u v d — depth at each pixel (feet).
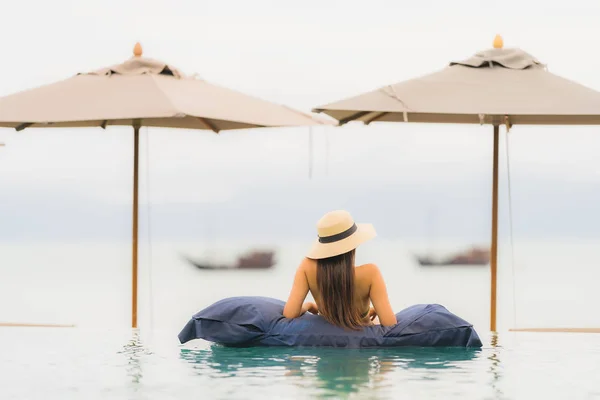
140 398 19.40
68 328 35.42
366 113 36.01
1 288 128.26
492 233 36.63
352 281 27.58
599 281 163.22
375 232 28.14
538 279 169.68
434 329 27.78
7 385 21.27
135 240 37.17
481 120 31.55
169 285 135.03
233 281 149.69
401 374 22.67
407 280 150.82
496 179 36.63
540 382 21.81
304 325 27.84
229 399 19.19
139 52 35.63
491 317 36.01
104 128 38.78
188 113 31.24
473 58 34.55
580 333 34.09
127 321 75.87
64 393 20.13
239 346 28.35
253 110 34.30
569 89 32.89
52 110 32.27
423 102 31.78
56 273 175.52
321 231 27.58
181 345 29.32
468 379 22.08
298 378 21.91
